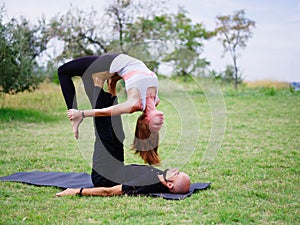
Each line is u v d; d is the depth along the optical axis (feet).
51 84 38.58
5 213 11.25
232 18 56.90
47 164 17.47
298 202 12.14
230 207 11.62
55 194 13.12
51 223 10.48
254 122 29.22
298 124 28.09
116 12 51.72
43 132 25.68
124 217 10.82
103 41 52.31
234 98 44.91
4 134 24.48
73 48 51.42
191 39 59.98
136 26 53.06
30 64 32.55
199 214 11.09
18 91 32.27
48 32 48.42
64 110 35.27
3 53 30.40
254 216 10.96
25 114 31.55
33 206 11.84
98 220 10.69
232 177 15.21
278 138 23.30
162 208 11.55
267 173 15.70
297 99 42.73
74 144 21.97
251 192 13.05
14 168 16.72
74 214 11.15
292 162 17.52
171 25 57.77
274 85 53.72
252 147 20.93
